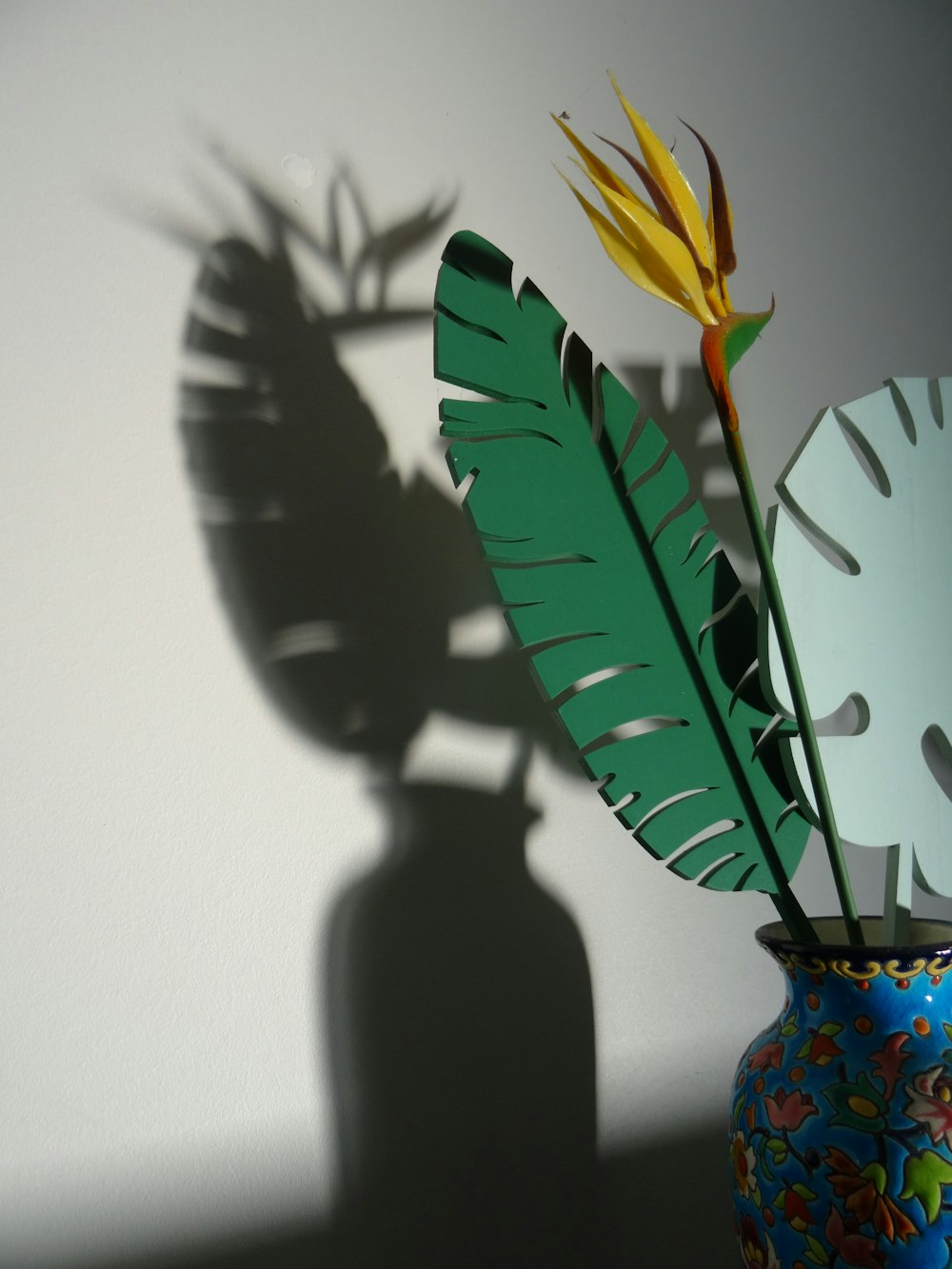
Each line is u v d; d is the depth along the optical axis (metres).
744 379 0.93
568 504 0.74
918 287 1.00
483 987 0.82
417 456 0.82
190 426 0.76
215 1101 0.76
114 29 0.75
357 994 0.79
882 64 0.99
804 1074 0.66
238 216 0.78
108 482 0.75
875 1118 0.64
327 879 0.79
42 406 0.73
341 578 0.80
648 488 0.77
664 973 0.88
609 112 0.89
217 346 0.77
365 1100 0.79
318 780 0.79
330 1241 0.78
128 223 0.75
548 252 0.86
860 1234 0.63
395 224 0.82
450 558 0.83
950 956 0.67
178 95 0.77
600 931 0.86
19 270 0.73
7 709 0.72
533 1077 0.84
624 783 0.73
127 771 0.74
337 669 0.79
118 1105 0.74
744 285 0.92
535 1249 0.83
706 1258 0.89
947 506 0.75
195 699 0.76
